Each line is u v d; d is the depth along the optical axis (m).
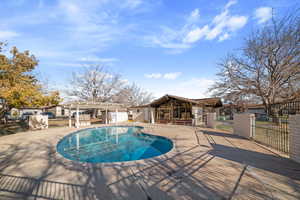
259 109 28.58
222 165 4.33
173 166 4.30
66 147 9.23
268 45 13.44
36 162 4.80
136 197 2.79
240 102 19.27
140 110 23.30
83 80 29.94
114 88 31.91
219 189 3.02
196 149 6.17
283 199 2.68
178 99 18.19
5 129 13.88
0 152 6.09
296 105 5.33
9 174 3.88
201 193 2.88
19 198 2.83
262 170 3.94
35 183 3.39
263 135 9.03
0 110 13.17
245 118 8.62
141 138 11.84
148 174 3.78
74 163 4.67
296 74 12.39
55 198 2.81
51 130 13.16
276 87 13.70
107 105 19.09
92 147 9.44
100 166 4.36
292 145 4.68
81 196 2.85
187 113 17.89
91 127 15.27
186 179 3.48
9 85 11.09
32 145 7.36
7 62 12.02
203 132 10.93
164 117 20.09
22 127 15.20
